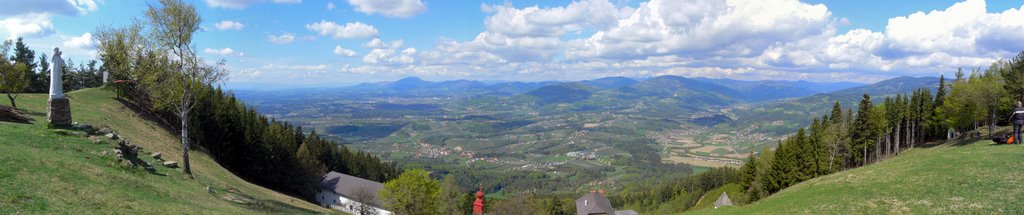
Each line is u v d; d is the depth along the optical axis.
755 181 92.31
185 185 30.70
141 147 43.31
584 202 81.12
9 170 19.73
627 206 165.75
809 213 28.91
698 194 143.38
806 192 39.06
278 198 43.91
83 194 19.98
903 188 29.75
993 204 22.39
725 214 41.47
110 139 33.34
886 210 25.44
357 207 81.12
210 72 37.53
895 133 91.00
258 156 80.88
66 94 62.00
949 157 38.03
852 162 94.50
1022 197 22.61
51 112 32.34
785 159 80.00
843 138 84.44
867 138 88.19
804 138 80.50
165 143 54.44
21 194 17.41
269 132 94.19
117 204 20.22
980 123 91.25
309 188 91.94
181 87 41.38
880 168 40.53
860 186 34.16
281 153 88.00
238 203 31.11
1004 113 76.00
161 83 38.31
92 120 48.78
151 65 37.16
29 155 23.09
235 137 80.25
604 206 79.50
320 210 43.62
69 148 27.92
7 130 28.80
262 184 81.69
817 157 81.94
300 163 92.69
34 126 32.12
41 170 21.38
